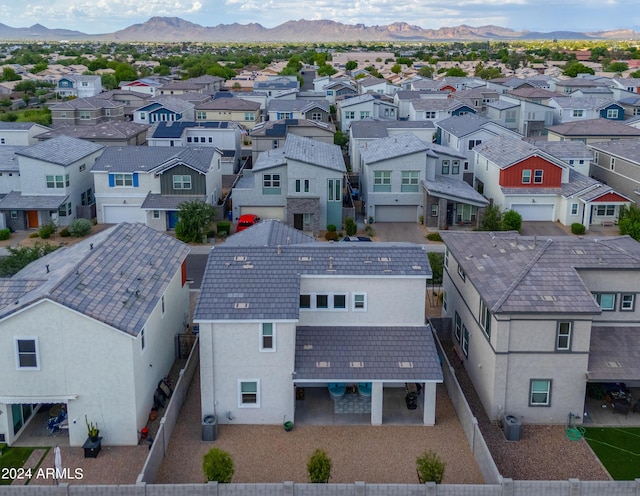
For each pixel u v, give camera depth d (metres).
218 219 63.34
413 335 30.69
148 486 22.88
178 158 60.19
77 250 33.09
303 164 58.59
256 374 28.67
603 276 30.89
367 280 30.69
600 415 30.03
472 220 62.25
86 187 65.38
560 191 62.34
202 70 181.50
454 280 36.62
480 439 25.83
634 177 65.44
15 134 79.38
